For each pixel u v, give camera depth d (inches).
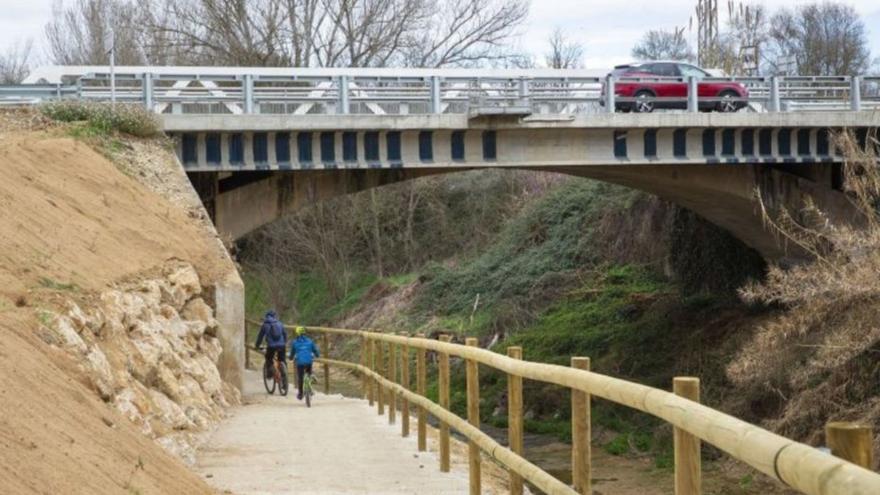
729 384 1280.8
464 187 2632.9
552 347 1683.1
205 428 711.7
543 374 328.8
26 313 497.7
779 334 940.6
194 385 765.3
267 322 1074.7
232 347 989.2
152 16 2500.0
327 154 1338.6
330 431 742.5
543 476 331.0
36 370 378.0
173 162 1216.8
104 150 1160.8
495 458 404.2
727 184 1493.6
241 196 1389.0
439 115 1333.7
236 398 940.6
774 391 1048.8
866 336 865.5
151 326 733.3
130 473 339.9
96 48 2768.2
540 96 1370.6
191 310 898.7
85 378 468.4
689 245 1705.2
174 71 1306.6
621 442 1176.2
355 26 2394.2
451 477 557.9
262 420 808.3
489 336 1852.9
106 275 732.0
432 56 2442.2
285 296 2630.4
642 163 1416.1
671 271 1759.4
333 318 2413.9
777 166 1549.0
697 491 216.7
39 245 665.0
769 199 1507.1
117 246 839.7
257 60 2365.9
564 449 1179.9
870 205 1003.9
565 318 1784.0
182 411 678.5
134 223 936.3
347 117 1309.1
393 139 1353.3
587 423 298.8
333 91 1398.9
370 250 2598.4
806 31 3289.9
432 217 2603.3
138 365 649.6
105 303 649.6
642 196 1855.3
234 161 1312.7
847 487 136.2
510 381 385.1
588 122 1370.6
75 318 551.2
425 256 2573.8
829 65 3245.6
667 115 1389.0
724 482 954.7
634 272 1843.0
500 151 1382.9
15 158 844.0
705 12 2662.4
